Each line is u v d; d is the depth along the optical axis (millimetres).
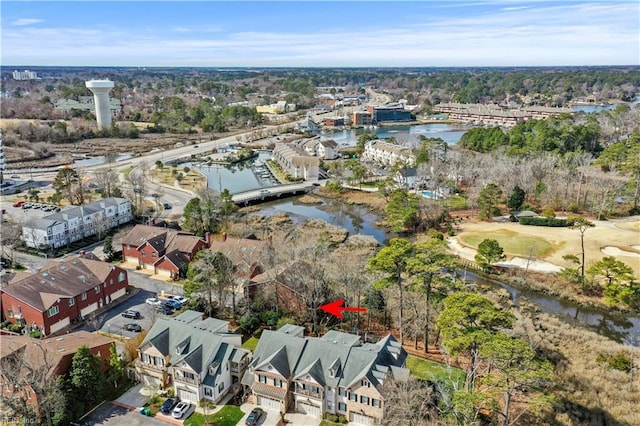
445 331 52000
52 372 51094
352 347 54656
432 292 66812
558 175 133750
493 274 94000
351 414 52000
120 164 191500
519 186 132250
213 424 51562
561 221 115812
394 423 46156
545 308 82562
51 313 69688
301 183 163625
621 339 73000
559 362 62531
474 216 126188
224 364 56219
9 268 90812
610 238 106312
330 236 114250
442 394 48969
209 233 104312
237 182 171250
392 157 188250
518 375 43312
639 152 144750
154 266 92188
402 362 55594
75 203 134500
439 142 188125
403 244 65875
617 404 54906
